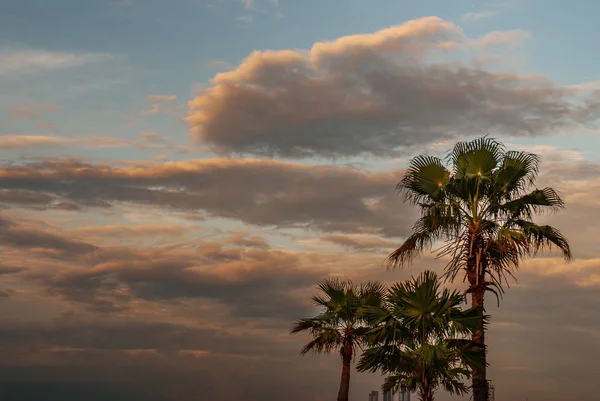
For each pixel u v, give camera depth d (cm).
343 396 3203
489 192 2598
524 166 2577
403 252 2656
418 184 2656
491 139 2616
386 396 2442
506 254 2512
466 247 2559
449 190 2611
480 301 2492
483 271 2530
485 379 2369
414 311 2309
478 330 2383
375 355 2383
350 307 3212
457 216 2564
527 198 2556
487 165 2575
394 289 2361
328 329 3247
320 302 3288
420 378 2356
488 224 2561
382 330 2325
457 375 2341
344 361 3247
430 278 2314
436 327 2339
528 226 2538
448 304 2323
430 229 2616
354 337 3244
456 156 2656
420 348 2280
